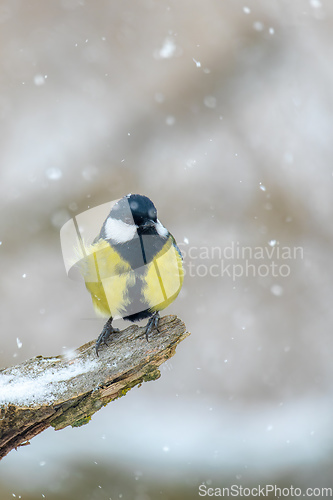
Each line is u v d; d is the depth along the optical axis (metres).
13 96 13.03
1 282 11.54
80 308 11.30
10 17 13.66
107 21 13.54
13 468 8.70
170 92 12.77
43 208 12.10
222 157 12.09
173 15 13.30
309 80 12.34
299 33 12.73
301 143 11.96
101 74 13.13
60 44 13.43
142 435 9.52
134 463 8.91
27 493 8.20
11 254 11.80
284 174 11.85
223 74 12.70
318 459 8.84
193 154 12.19
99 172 12.28
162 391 10.43
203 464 8.95
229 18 13.04
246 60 12.70
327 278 11.25
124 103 12.80
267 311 11.09
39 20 13.67
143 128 12.55
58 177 12.30
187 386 10.48
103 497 8.29
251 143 12.13
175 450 9.20
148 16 13.42
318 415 9.79
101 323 11.13
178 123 12.52
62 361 5.19
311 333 10.80
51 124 12.73
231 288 11.35
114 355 5.18
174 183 12.01
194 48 12.98
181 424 9.84
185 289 11.36
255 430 9.59
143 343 5.29
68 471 8.61
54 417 4.92
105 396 5.06
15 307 11.23
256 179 11.89
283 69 12.53
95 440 9.51
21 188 12.23
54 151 12.53
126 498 8.28
